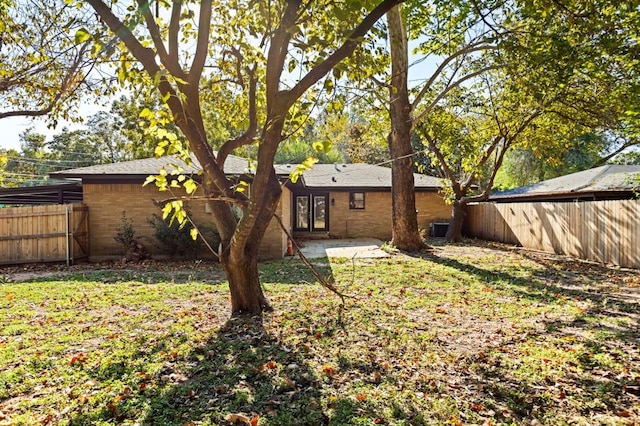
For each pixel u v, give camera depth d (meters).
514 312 5.77
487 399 3.18
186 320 5.26
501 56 10.54
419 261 10.80
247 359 3.88
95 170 12.05
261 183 4.26
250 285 5.47
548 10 6.24
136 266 10.64
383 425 2.74
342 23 4.21
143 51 4.14
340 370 3.68
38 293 7.05
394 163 13.14
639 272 9.27
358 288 7.37
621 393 3.27
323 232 18.89
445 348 4.31
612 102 10.81
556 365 3.83
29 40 4.98
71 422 2.74
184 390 3.23
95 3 3.86
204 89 6.46
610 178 14.43
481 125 15.66
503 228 16.14
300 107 4.31
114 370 3.62
